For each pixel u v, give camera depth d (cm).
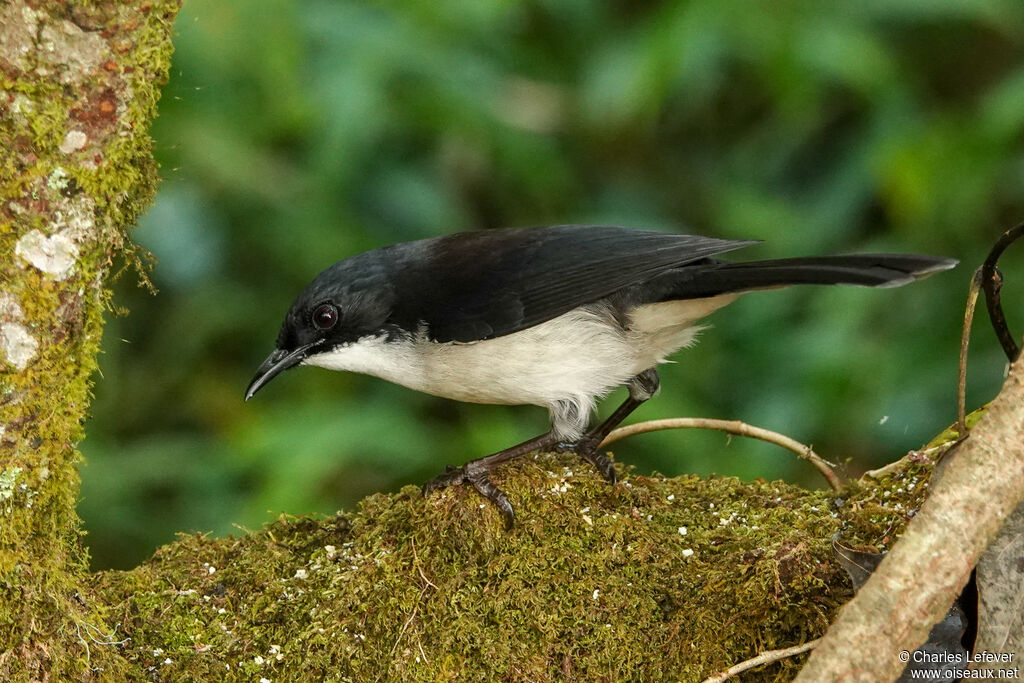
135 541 1146
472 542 658
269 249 1223
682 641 617
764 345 1190
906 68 1321
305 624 657
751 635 604
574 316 790
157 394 1248
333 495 1184
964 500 481
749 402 1171
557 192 1298
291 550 709
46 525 584
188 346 1230
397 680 626
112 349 1230
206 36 1064
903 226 1218
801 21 1173
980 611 534
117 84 556
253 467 1143
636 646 625
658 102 1212
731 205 1282
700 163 1383
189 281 1186
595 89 1230
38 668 579
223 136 1150
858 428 1134
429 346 805
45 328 565
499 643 629
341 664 637
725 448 1145
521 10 1271
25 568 576
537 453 783
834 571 603
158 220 1168
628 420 1139
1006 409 486
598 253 794
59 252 562
